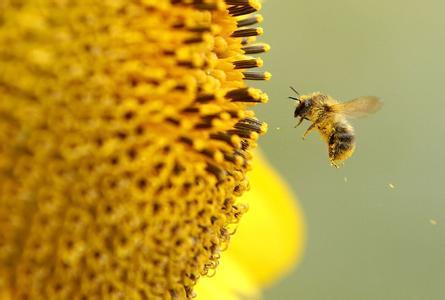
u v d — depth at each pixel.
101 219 0.28
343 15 0.43
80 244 0.27
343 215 0.43
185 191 0.28
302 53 0.43
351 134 0.32
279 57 0.43
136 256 0.28
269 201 0.34
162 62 0.28
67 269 0.28
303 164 0.42
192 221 0.29
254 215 0.34
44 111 0.27
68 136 0.27
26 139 0.27
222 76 0.29
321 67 0.43
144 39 0.28
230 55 0.29
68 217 0.27
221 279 0.33
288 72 0.43
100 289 0.28
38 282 0.27
